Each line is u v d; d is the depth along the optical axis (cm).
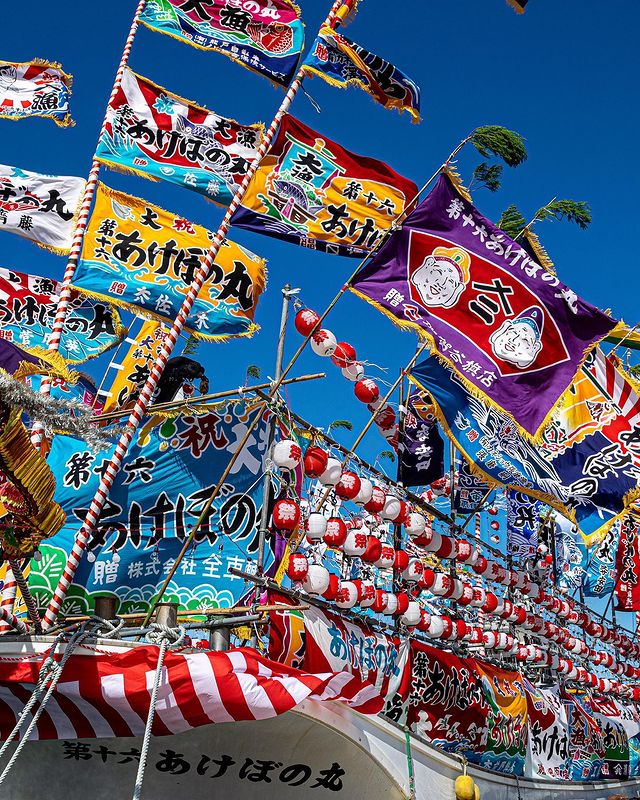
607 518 1418
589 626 1942
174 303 1088
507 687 1452
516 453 1250
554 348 1218
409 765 1058
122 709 779
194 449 1055
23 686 773
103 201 1109
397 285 1212
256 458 1078
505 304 1230
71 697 771
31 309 1255
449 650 1387
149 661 781
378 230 1216
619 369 1548
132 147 1114
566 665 1734
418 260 1233
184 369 1155
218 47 1178
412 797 1048
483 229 1258
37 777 855
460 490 1623
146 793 890
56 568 988
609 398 1519
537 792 1498
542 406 1191
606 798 1802
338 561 1190
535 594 1599
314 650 1009
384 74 1235
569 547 2167
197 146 1150
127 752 859
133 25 1162
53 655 759
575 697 1827
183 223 1138
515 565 1708
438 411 1272
